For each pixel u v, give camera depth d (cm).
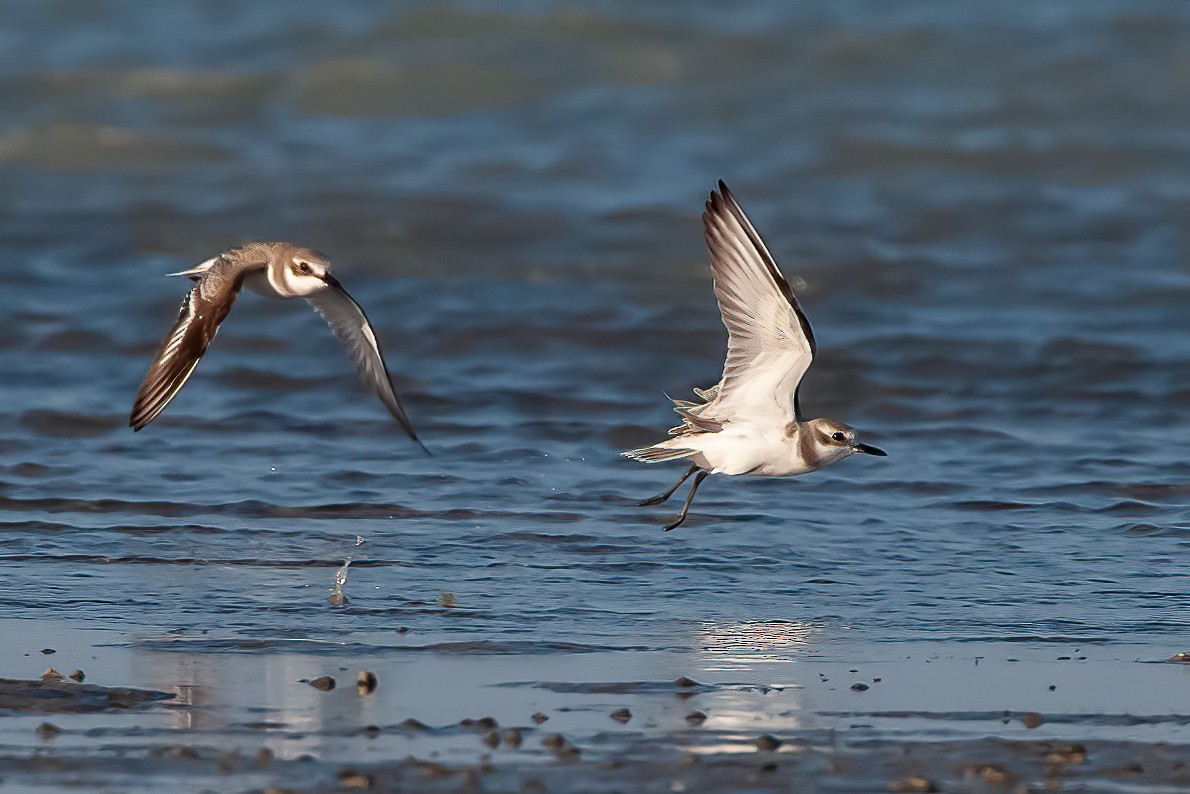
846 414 1750
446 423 1692
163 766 840
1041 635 1093
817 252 2416
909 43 3681
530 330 2033
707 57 3625
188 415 1702
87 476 1493
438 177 2859
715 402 1073
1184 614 1142
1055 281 2272
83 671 998
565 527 1362
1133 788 825
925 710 941
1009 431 1684
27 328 1997
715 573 1239
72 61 3622
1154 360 1922
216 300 952
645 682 988
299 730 896
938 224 2581
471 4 3934
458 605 1152
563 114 3316
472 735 890
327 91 3444
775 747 877
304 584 1200
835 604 1164
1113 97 3331
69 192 2753
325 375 1852
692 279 2277
